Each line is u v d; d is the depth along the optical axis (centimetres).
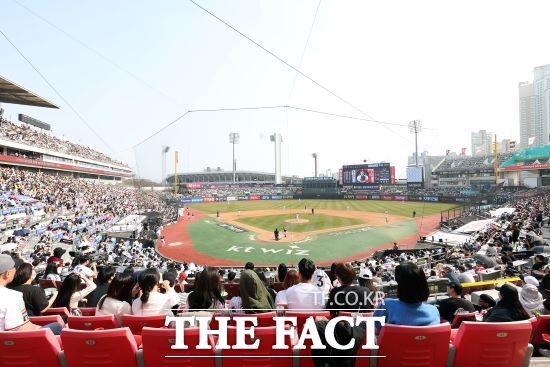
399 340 279
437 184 8188
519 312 385
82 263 911
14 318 339
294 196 6372
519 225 2017
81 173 6862
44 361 296
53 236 2106
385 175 6109
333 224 3388
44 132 6316
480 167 7262
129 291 453
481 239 2011
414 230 2983
